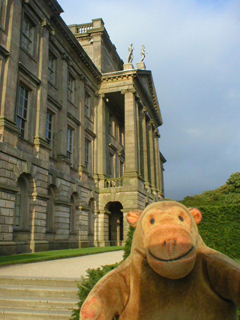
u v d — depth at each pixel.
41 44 21.83
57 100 25.11
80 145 28.31
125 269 2.03
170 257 1.67
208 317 1.87
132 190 29.78
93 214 29.58
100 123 33.28
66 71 26.84
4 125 16.22
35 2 21.23
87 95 32.38
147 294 1.92
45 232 19.61
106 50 37.84
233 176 52.75
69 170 25.12
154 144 46.06
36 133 20.03
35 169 18.73
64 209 23.09
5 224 15.52
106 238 30.42
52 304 7.62
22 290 8.23
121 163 41.00
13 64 17.69
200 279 1.91
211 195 56.75
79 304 4.86
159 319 1.88
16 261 12.06
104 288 1.86
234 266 1.85
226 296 1.87
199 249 2.01
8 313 7.35
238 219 10.92
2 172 15.66
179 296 1.89
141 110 38.28
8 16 18.03
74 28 37.25
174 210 1.97
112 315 1.84
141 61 42.44
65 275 9.45
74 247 24.39
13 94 17.41
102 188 31.02
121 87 33.06
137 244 2.04
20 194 18.25
